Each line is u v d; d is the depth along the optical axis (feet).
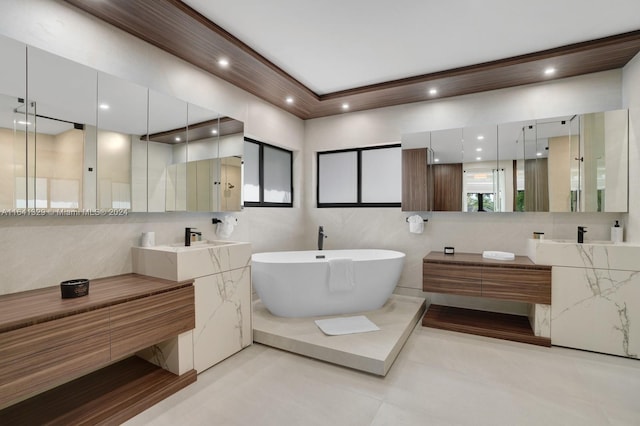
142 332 5.97
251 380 7.02
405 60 9.52
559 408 5.99
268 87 10.88
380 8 7.09
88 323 5.18
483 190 11.08
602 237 9.59
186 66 8.93
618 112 9.10
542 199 10.14
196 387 6.73
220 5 6.95
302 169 14.66
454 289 10.02
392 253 11.93
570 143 9.78
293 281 9.56
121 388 6.33
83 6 6.50
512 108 10.75
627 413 5.82
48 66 6.06
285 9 7.12
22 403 5.86
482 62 9.60
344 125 13.76
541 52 8.89
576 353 8.32
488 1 6.82
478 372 7.34
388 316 10.09
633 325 7.95
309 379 7.05
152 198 7.93
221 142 9.93
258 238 12.03
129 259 7.67
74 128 6.43
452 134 11.60
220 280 7.84
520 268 9.12
